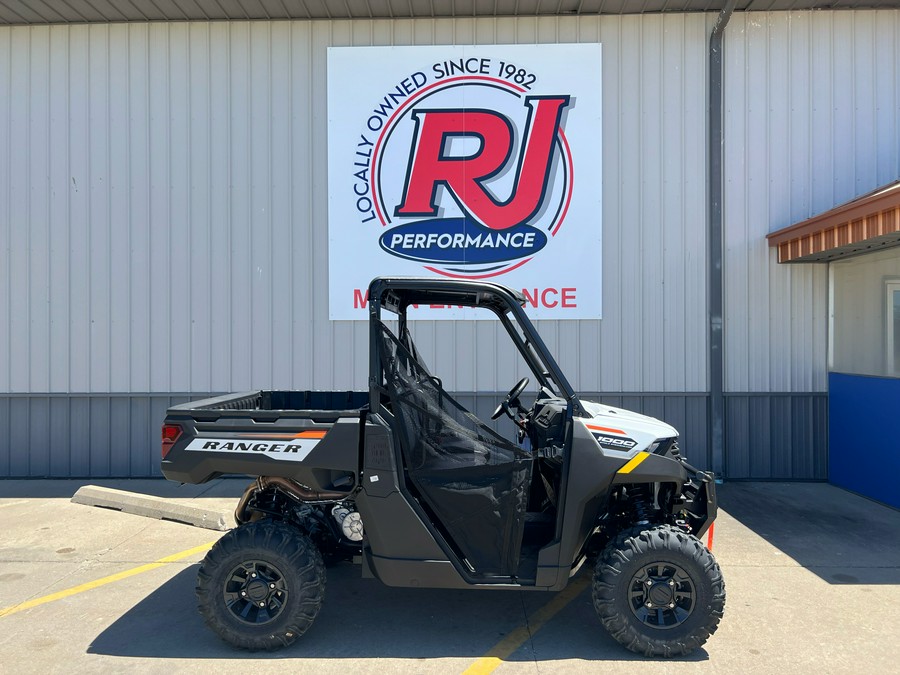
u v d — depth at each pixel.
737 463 6.86
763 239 6.83
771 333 6.83
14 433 7.04
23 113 7.04
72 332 7.02
